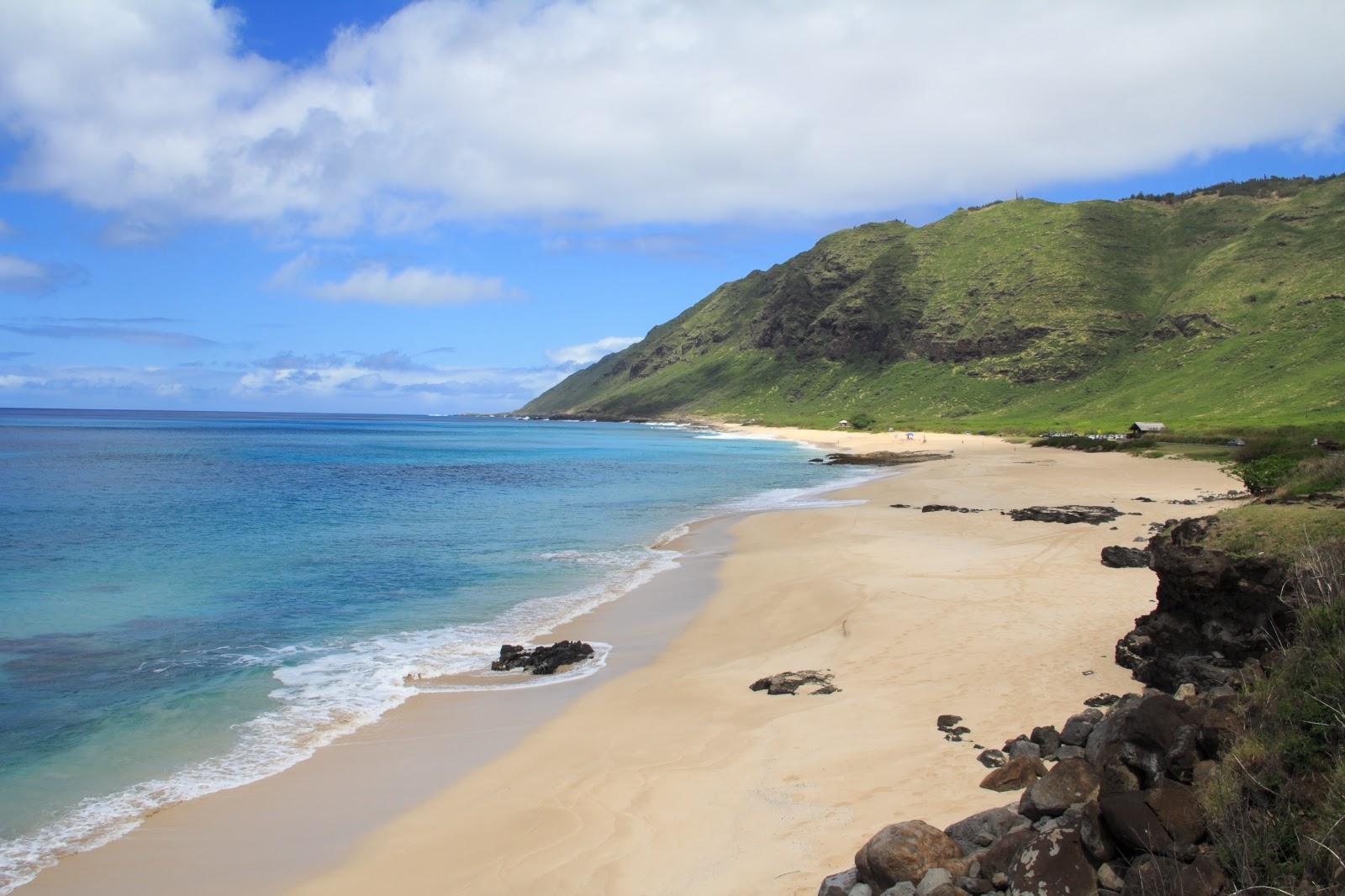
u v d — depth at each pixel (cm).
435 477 5944
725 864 730
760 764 951
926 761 904
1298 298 11681
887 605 1692
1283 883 514
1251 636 954
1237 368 10488
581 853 786
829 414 16112
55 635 1727
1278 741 615
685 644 1639
